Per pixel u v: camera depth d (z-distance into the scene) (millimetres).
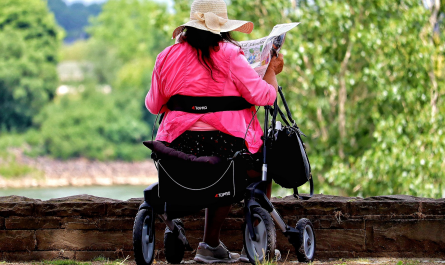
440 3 19156
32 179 89750
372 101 17984
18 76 103875
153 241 5102
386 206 6207
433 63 17953
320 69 17297
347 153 18250
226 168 4770
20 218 6273
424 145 17156
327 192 17719
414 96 16875
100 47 129375
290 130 5238
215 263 5648
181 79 4914
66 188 85125
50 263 5859
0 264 5816
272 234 4824
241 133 4910
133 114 111125
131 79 119938
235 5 18719
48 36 114938
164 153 4805
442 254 6156
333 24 17391
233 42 5121
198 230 6309
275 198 6578
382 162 16312
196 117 4879
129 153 107062
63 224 6289
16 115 105438
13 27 112375
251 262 5090
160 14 19312
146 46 130125
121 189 83562
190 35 4965
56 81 112438
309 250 5570
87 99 111500
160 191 4844
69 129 104562
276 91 5133
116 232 6277
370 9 17812
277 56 5324
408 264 5527
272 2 17766
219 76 4863
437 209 6168
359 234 6211
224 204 4844
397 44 17312
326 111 19516
